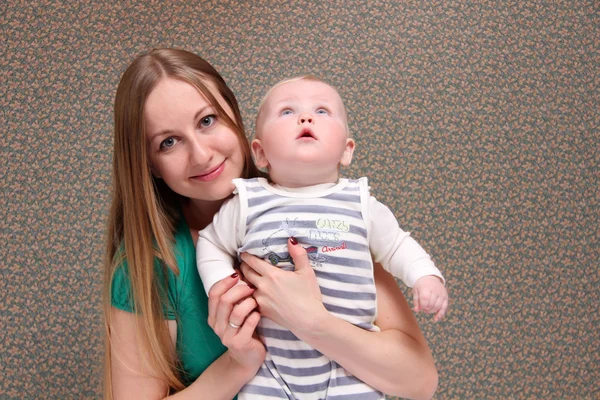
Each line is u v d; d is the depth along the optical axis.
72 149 2.30
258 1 2.43
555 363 2.37
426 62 2.44
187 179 1.25
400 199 2.36
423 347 1.29
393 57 2.43
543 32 2.53
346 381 1.21
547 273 2.40
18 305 2.25
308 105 1.23
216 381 1.23
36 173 2.30
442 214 2.37
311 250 1.18
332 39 2.42
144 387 1.30
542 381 2.35
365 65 2.41
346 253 1.18
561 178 2.46
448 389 2.30
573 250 2.43
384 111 2.39
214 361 1.30
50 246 2.27
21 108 2.32
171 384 1.31
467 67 2.46
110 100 2.32
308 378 1.20
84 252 2.27
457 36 2.48
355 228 1.20
